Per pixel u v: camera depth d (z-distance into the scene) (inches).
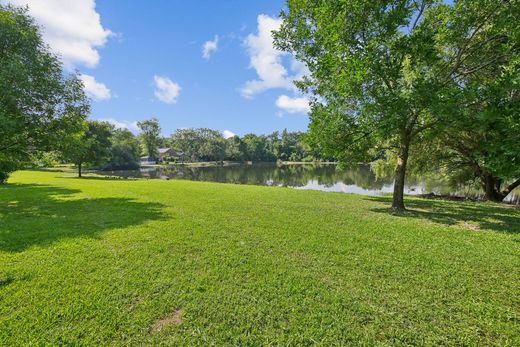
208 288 141.8
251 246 207.3
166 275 156.1
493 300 132.3
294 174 1588.3
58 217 306.5
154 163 3228.3
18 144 385.4
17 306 123.6
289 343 102.8
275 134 4156.0
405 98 293.3
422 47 302.7
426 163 620.7
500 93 250.8
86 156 1060.5
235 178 1350.9
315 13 366.3
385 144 454.6
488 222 293.1
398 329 110.7
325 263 175.5
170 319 116.8
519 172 236.7
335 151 406.9
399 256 188.2
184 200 437.1
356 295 135.8
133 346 100.4
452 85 330.3
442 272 162.6
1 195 491.8
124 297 132.6
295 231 250.2
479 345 102.1
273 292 138.2
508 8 288.0
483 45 338.6
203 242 216.2
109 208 364.2
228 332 108.3
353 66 310.2
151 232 244.2
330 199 467.5
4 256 183.3
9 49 365.1
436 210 374.9
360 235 239.0
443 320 116.6
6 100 331.3
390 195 631.8
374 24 341.7
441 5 326.0
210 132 3789.4
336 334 107.8
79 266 167.5
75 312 119.5
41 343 100.4
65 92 415.5
